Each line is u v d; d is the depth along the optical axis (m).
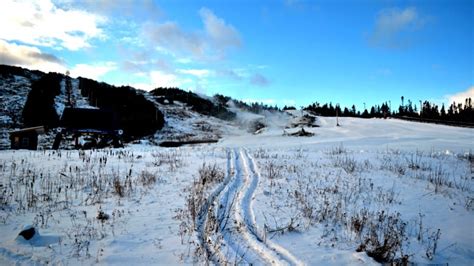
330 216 7.55
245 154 20.88
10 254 5.35
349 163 15.32
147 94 92.38
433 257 5.59
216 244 5.93
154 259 5.37
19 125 43.31
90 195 9.20
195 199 8.79
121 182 10.95
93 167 13.90
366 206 8.52
